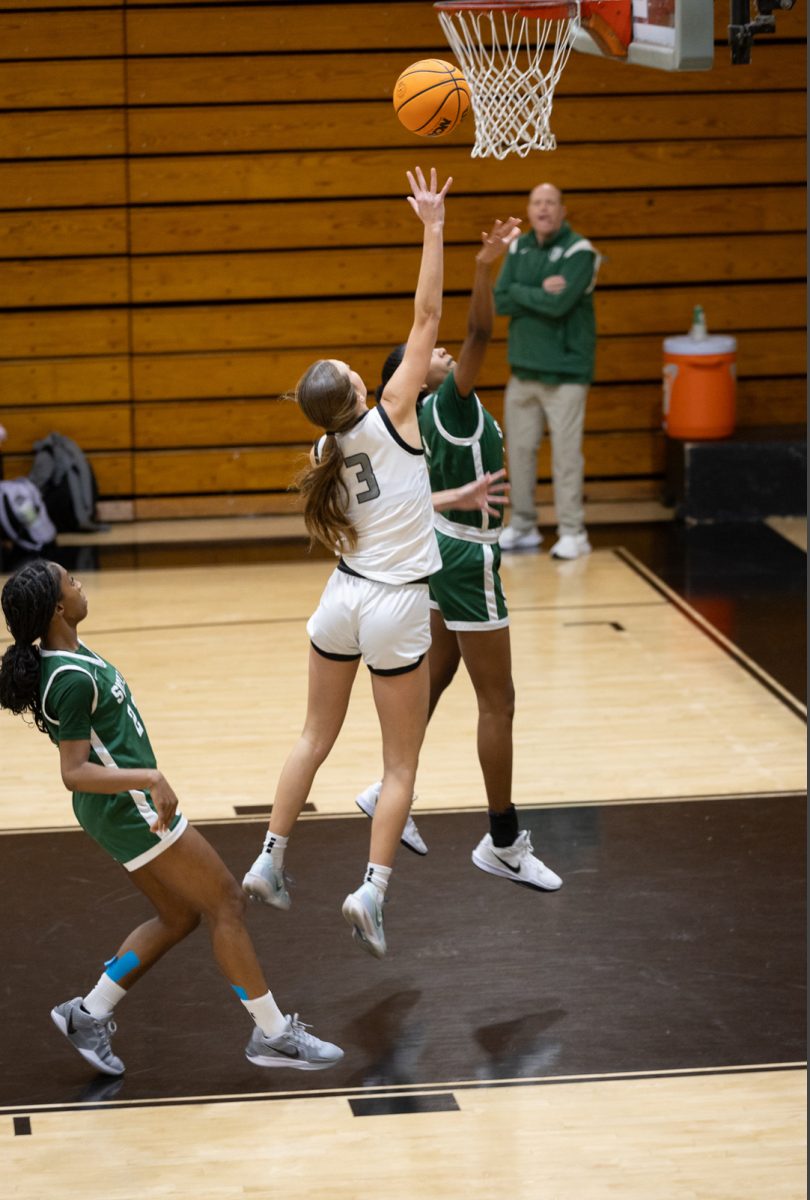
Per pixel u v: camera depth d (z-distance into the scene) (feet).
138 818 23.36
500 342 61.46
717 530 58.54
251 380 60.80
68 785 22.85
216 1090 25.12
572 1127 24.02
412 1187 22.58
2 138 58.03
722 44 59.41
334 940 29.94
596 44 31.04
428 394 30.01
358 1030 26.76
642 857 33.19
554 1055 25.96
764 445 59.00
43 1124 24.22
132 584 52.90
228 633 47.75
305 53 58.49
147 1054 26.17
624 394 62.08
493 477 27.02
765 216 61.21
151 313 59.88
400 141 59.41
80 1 57.31
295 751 26.61
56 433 59.47
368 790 31.12
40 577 22.86
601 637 47.01
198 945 29.86
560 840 34.01
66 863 33.14
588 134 59.82
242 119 58.75
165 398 60.59
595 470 62.69
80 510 58.70
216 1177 22.84
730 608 49.47
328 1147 23.56
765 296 61.93
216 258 59.77
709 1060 25.77
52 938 29.99
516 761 38.29
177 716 41.19
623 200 60.54
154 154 58.85
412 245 60.34
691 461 59.00
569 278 53.06
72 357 60.03
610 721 40.70
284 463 61.41
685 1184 22.62
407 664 25.72
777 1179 22.72
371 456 25.43
